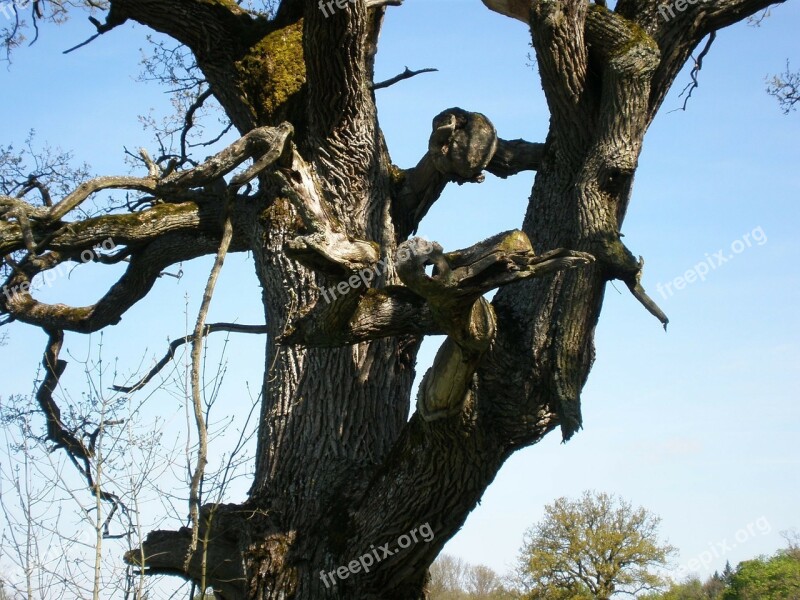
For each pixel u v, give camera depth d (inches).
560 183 311.6
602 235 292.2
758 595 1510.8
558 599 1553.9
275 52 366.3
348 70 336.2
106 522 258.8
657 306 288.5
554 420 299.6
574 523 1594.5
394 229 367.9
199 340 223.9
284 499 331.0
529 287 299.6
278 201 361.1
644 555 1555.1
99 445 260.1
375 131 363.3
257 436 351.9
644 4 310.3
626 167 296.8
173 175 267.9
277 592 314.8
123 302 404.2
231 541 335.6
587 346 298.4
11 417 333.7
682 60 311.6
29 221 305.1
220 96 371.6
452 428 285.7
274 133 261.9
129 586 249.3
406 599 325.4
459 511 303.3
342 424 339.3
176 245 381.7
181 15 358.0
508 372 290.7
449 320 247.1
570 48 292.8
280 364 350.3
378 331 278.5
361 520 314.3
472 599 1768.0
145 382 309.0
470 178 353.1
